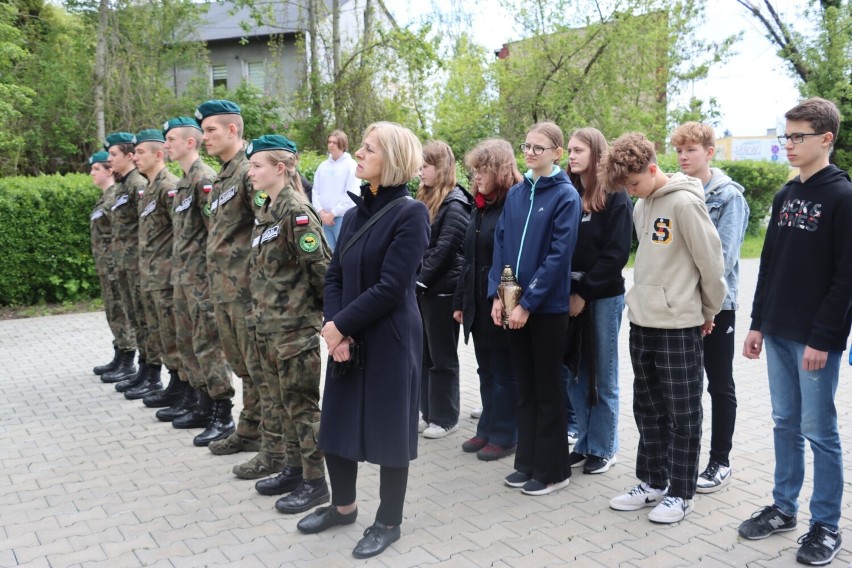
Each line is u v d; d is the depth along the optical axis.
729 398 3.94
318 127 17.44
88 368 6.87
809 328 3.12
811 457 4.43
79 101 15.71
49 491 4.06
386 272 3.13
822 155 3.10
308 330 3.70
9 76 12.31
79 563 3.23
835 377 3.12
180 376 5.27
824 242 3.06
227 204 4.17
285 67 23.94
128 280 5.90
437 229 4.82
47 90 15.44
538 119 18.62
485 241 4.39
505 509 3.78
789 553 3.26
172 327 5.28
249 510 3.78
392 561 3.22
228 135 4.24
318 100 17.31
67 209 9.66
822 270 3.08
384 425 3.18
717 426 3.98
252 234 3.91
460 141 18.36
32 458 4.58
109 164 6.31
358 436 3.22
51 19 16.78
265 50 24.42
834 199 3.03
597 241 4.02
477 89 18.89
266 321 3.69
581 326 4.09
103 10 15.63
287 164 3.69
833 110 3.06
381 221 3.22
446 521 3.64
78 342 7.94
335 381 3.32
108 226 6.32
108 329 8.56
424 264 4.79
